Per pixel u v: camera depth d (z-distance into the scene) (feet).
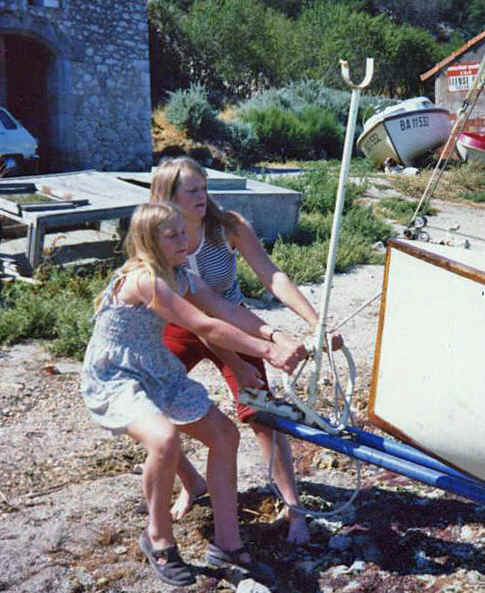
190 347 11.58
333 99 101.60
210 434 10.40
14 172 53.62
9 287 24.34
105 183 32.45
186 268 11.02
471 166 64.08
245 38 109.19
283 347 10.03
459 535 11.62
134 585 10.36
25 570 10.57
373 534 11.63
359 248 33.76
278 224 34.83
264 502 12.55
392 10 184.44
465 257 10.40
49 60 61.05
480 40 75.25
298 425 10.80
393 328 10.78
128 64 64.90
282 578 10.61
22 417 15.83
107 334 10.24
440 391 10.12
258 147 80.84
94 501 12.45
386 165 70.38
